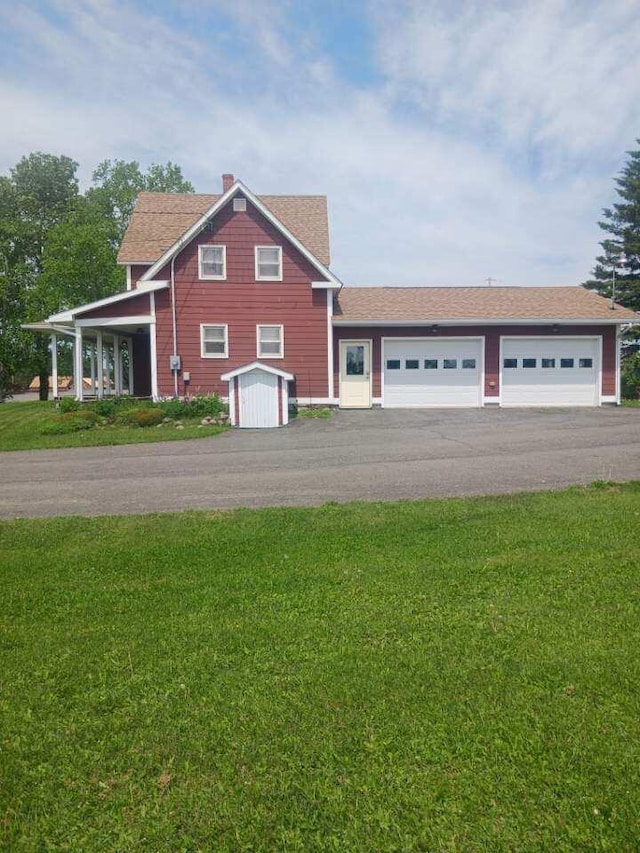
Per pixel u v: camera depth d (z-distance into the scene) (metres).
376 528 6.41
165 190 41.62
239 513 7.28
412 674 3.37
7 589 4.91
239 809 2.43
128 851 2.25
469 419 17.08
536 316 20.27
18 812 2.45
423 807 2.39
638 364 29.70
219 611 4.37
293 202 24.30
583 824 2.28
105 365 26.48
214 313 19.94
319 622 4.11
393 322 20.14
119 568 5.39
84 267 34.50
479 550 5.54
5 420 18.89
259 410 17.05
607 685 3.18
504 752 2.69
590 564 5.07
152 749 2.81
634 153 41.75
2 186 39.16
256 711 3.07
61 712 3.14
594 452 11.25
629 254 40.69
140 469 10.88
